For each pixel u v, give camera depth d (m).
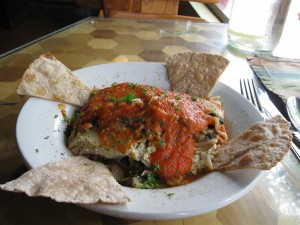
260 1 0.43
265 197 0.23
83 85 0.31
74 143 0.26
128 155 0.26
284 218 0.22
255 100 0.34
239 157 0.24
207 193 0.21
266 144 0.23
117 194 0.19
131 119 0.27
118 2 0.61
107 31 0.47
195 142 0.27
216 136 0.28
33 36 1.03
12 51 0.39
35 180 0.18
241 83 0.37
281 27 0.44
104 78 0.34
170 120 0.27
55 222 0.20
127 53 0.41
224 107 0.31
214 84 0.32
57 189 0.18
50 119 0.27
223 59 0.34
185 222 0.21
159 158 0.26
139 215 0.18
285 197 0.23
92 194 0.18
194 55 0.35
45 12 1.15
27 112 0.26
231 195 0.20
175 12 0.61
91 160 0.25
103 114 0.27
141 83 0.34
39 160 0.22
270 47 0.45
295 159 0.26
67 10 1.13
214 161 0.25
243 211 0.22
